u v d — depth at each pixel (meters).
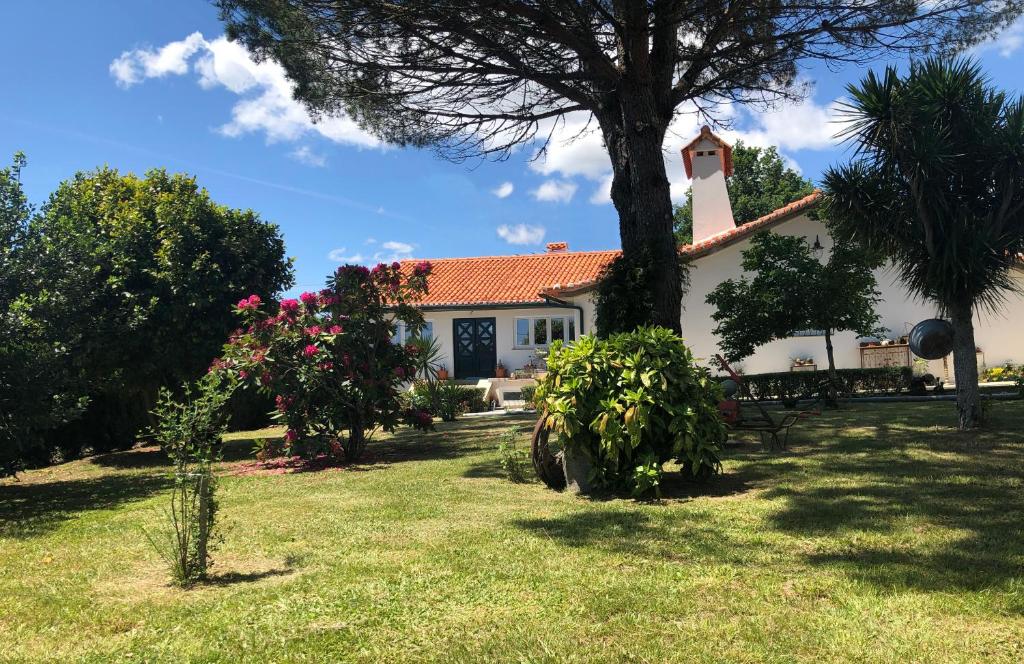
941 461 7.50
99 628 3.66
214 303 13.58
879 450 8.41
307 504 6.93
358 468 9.59
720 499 6.34
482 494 7.13
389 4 9.02
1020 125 8.91
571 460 7.10
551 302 22.27
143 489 9.12
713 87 11.53
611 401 6.70
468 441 12.30
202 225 13.72
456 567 4.45
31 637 3.57
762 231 14.34
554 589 3.95
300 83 10.91
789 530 5.07
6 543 5.86
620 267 10.75
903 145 9.25
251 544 5.33
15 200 9.85
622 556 4.56
